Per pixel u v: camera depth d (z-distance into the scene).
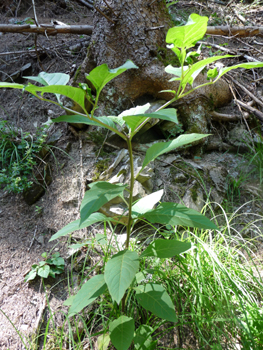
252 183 2.77
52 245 2.17
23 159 2.51
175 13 4.24
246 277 1.95
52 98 2.93
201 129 2.88
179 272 1.95
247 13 4.64
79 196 2.38
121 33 2.61
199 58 3.27
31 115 2.90
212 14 4.29
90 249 2.10
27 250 2.15
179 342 1.71
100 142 2.64
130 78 2.69
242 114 3.08
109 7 2.49
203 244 1.88
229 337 1.70
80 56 3.26
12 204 2.42
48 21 3.81
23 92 3.07
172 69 1.36
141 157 2.62
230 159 2.95
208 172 2.72
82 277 1.93
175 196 2.48
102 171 2.50
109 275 1.20
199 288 1.80
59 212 2.34
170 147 1.31
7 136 2.62
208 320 1.64
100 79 0.97
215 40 3.92
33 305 1.87
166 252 1.38
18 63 3.31
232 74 3.34
